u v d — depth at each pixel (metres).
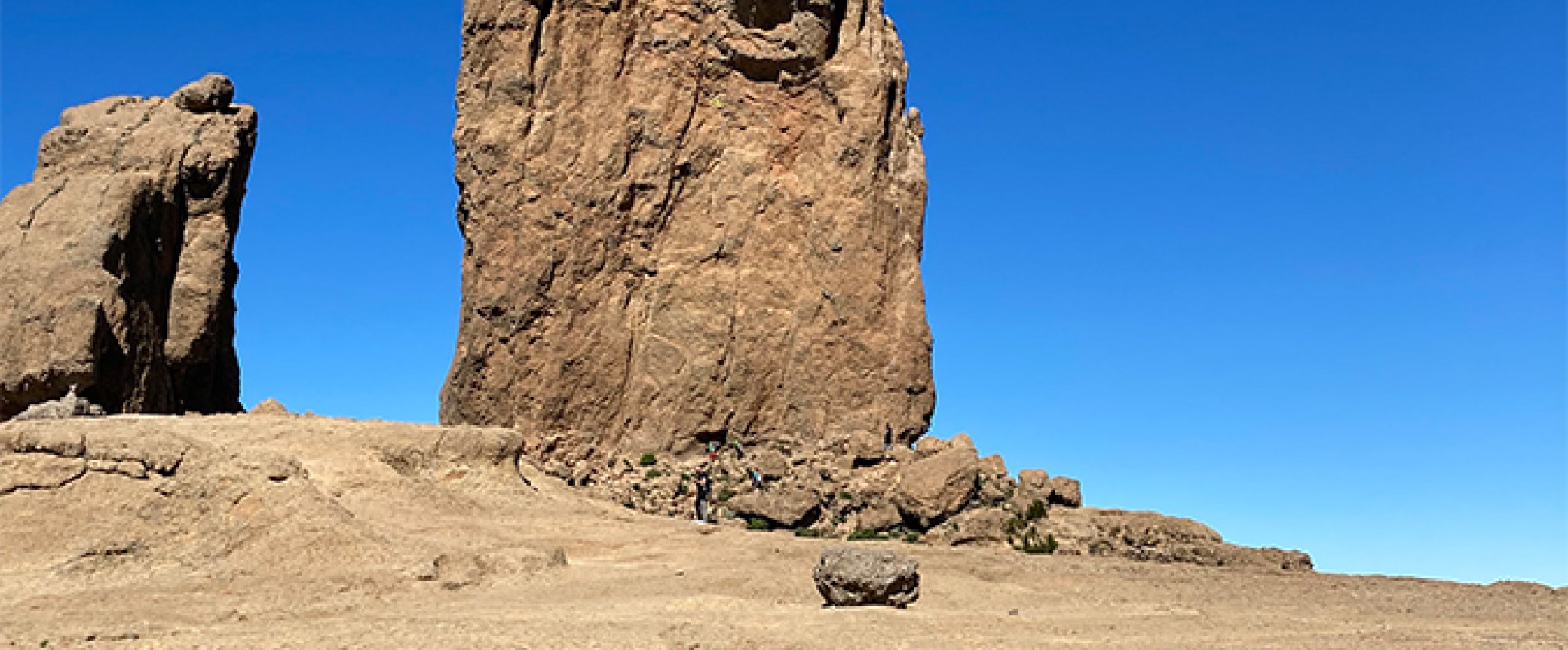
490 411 37.91
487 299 38.31
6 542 19.67
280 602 17.34
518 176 38.84
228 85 44.12
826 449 38.78
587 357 38.75
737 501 36.09
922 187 42.47
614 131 39.91
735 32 41.38
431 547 20.22
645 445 38.88
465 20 39.78
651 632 14.83
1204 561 31.36
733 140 41.19
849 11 42.84
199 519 20.39
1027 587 21.89
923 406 40.50
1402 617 20.39
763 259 40.56
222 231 42.56
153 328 39.62
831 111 41.62
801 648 14.16
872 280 40.56
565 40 39.97
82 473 20.77
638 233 39.94
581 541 24.55
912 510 34.34
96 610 16.53
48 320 36.50
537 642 14.12
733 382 39.53
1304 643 16.16
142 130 42.06
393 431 28.78
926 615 17.33
